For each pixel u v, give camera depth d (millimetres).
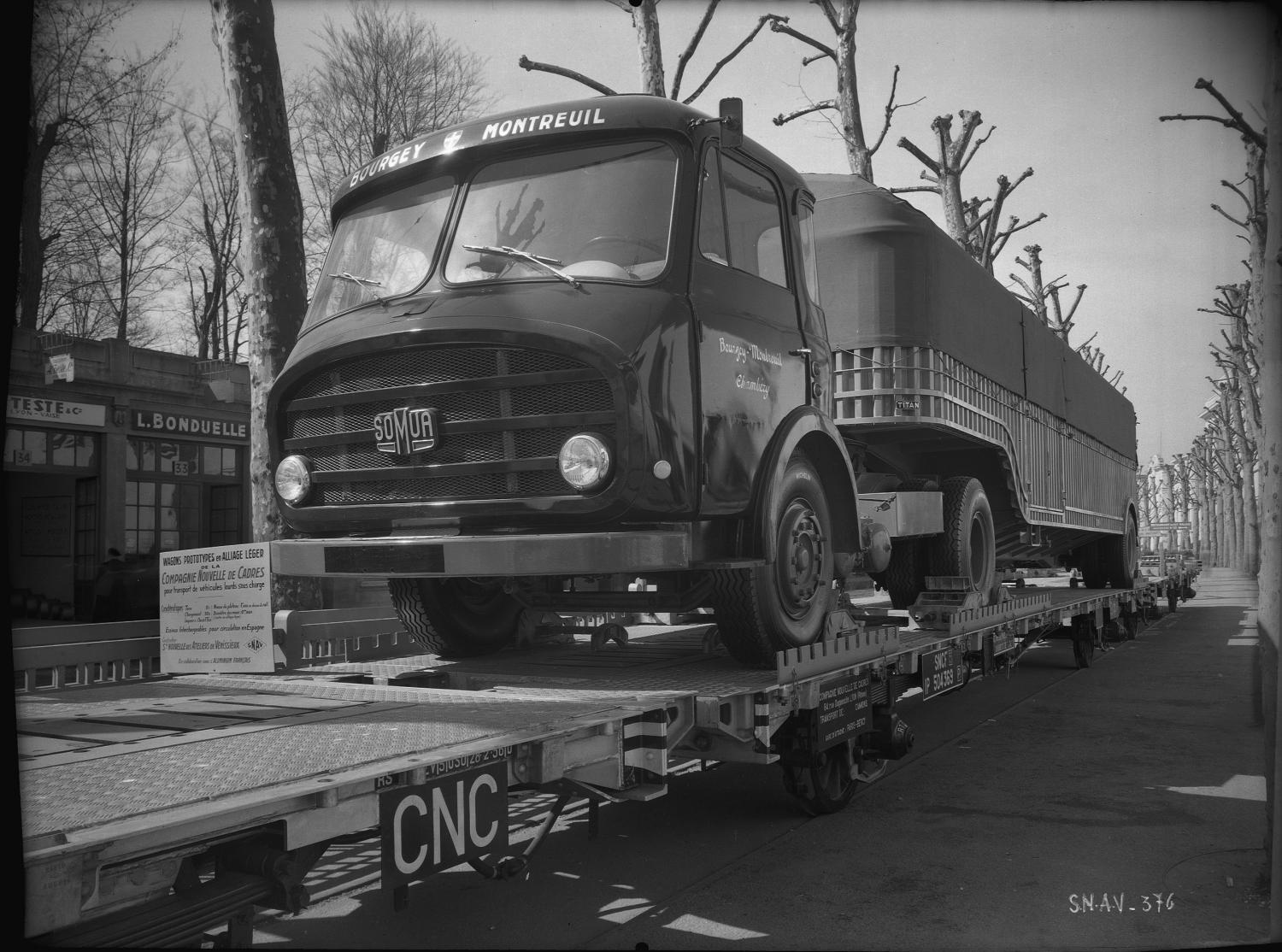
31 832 2041
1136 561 16203
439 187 4988
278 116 8406
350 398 4586
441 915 3988
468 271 4648
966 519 8172
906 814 5543
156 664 6328
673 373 4383
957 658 6965
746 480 4812
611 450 4152
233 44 8234
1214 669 11906
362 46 17734
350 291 4926
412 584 5625
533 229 4688
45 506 19312
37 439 17750
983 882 4402
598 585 5684
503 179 4863
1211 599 27078
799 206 5816
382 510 4512
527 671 5039
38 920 1938
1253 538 35875
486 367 4340
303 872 2506
